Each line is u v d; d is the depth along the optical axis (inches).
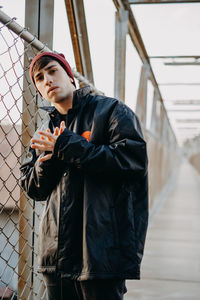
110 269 56.0
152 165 324.5
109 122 61.2
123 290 61.6
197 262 173.8
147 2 173.0
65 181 59.6
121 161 58.0
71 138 56.5
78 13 108.8
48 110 66.7
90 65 119.7
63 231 58.1
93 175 59.1
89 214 57.3
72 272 57.4
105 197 58.6
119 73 168.6
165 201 438.3
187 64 275.4
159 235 236.8
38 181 61.4
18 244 78.7
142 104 255.9
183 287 138.3
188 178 1028.5
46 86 61.5
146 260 177.2
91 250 55.9
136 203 61.7
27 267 80.3
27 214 80.1
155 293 131.3
